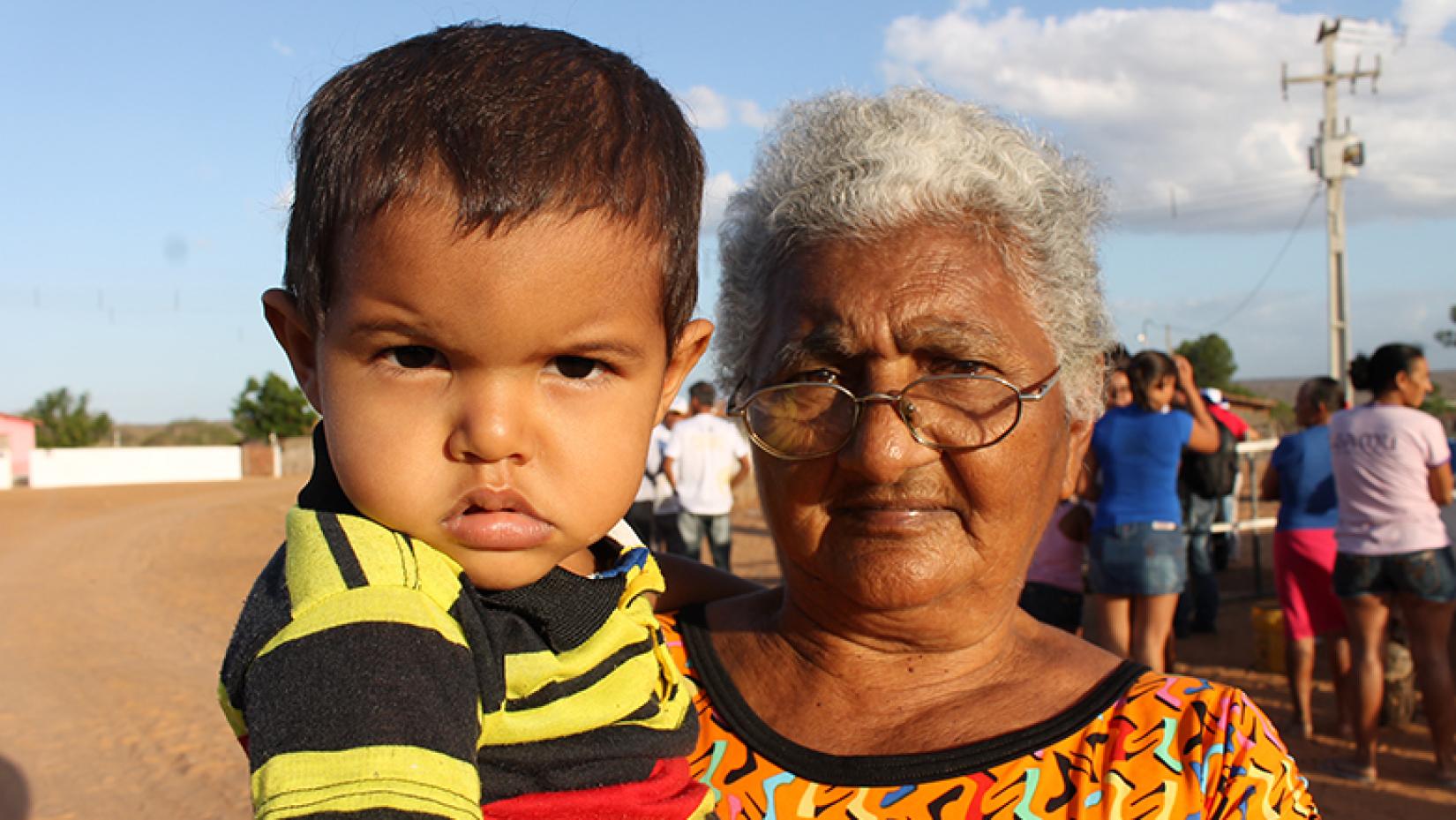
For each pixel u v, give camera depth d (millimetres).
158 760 6570
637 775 1200
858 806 1431
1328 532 6211
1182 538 5777
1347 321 21516
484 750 1100
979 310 1521
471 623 1060
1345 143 21625
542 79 1079
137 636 10766
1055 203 1611
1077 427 1776
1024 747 1429
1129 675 1508
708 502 9648
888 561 1507
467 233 968
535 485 1028
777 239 1650
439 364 1018
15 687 8523
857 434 1521
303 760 915
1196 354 42750
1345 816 5070
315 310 1046
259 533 22188
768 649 1702
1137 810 1350
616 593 1251
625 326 1061
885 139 1563
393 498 1018
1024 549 1581
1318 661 8031
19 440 53188
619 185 1046
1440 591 5449
